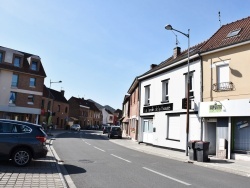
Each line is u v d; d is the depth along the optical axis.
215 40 19.12
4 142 9.97
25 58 46.53
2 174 8.55
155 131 24.03
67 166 11.41
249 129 15.36
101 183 8.34
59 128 64.69
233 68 16.33
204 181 9.30
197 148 14.66
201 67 18.33
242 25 18.53
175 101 21.27
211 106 17.14
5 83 42.22
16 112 43.25
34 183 7.61
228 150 16.02
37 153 10.36
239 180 9.90
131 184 8.33
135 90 34.16
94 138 34.72
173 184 8.55
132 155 16.78
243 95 15.59
